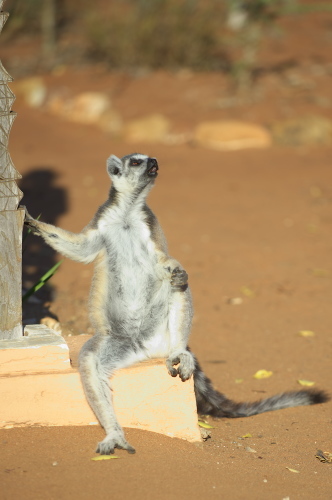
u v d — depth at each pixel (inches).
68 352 293.6
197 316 506.0
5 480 240.7
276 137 988.6
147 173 321.4
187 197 779.4
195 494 243.0
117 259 316.8
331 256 630.5
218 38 1235.2
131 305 314.7
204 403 355.3
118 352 305.0
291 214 735.1
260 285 563.8
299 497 252.8
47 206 718.5
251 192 799.1
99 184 803.4
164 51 1237.7
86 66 1258.6
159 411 295.0
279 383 402.6
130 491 240.2
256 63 1261.1
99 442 269.6
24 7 1450.5
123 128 1018.7
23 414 283.4
